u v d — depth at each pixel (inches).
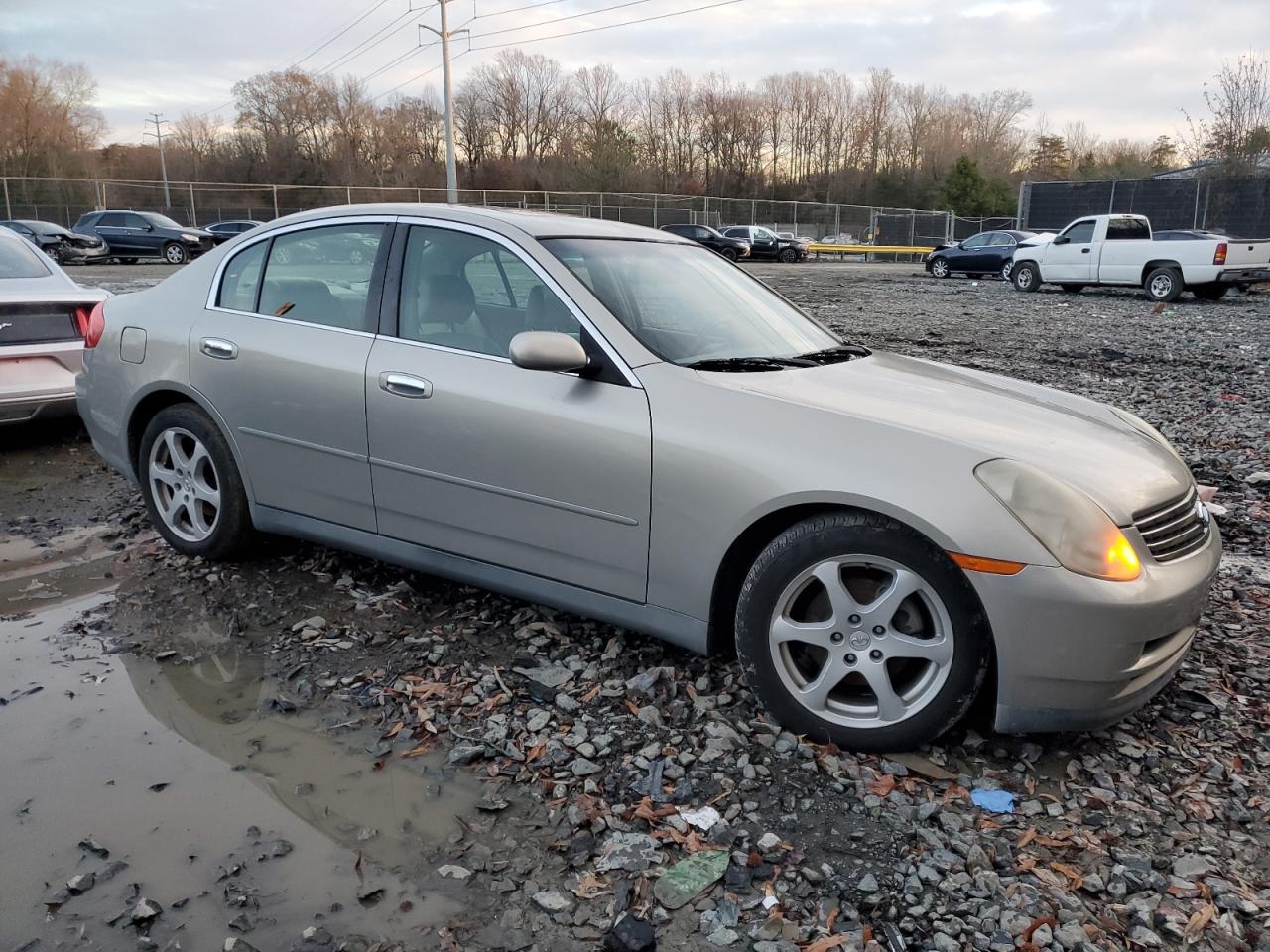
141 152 2856.8
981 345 474.0
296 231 155.3
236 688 124.8
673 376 120.5
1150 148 2822.3
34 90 2472.9
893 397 122.0
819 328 159.8
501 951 81.0
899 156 3073.3
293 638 138.9
